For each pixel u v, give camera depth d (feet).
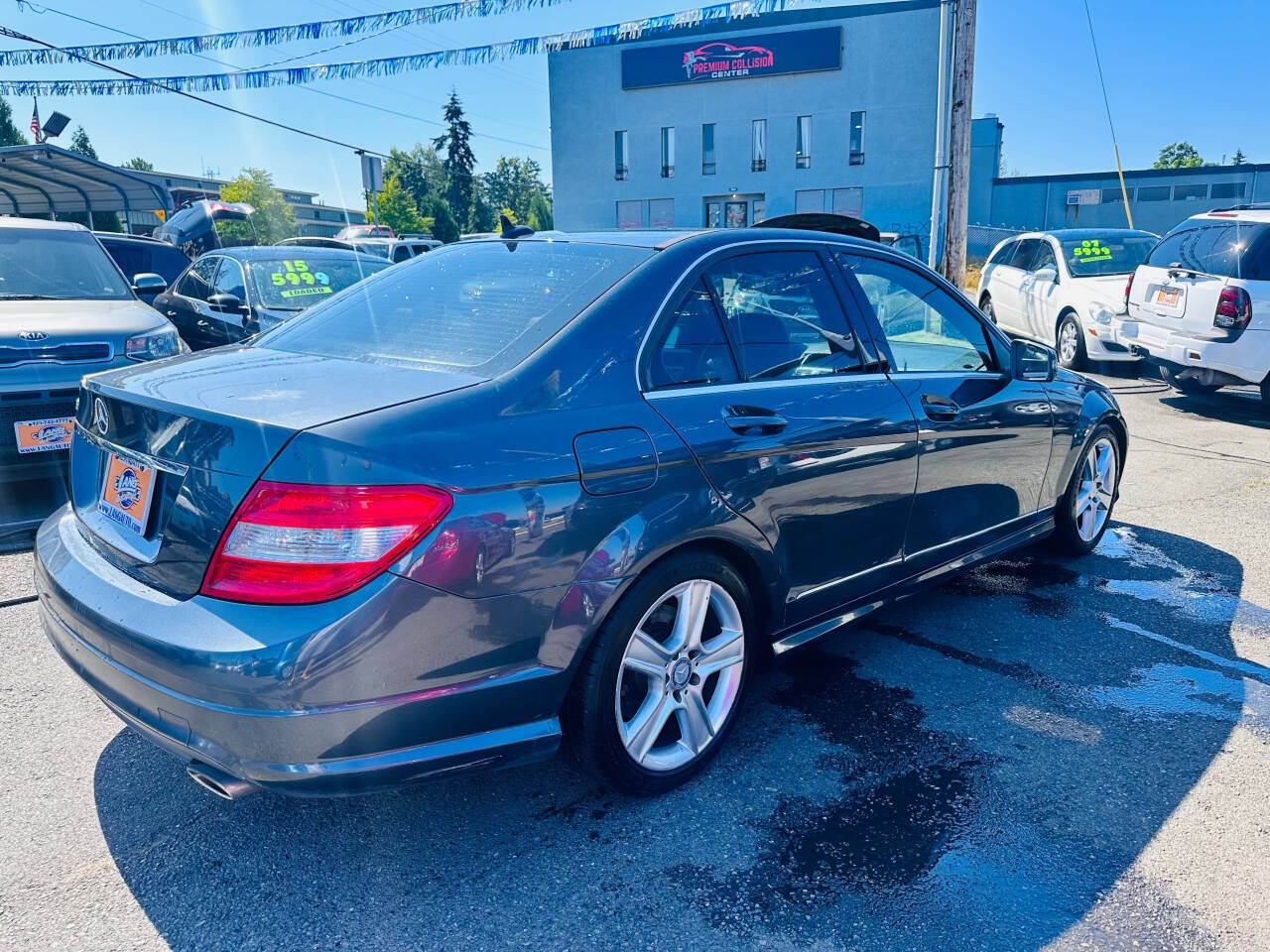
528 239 10.33
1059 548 15.51
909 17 125.08
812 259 10.44
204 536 6.73
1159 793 8.81
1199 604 13.74
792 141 132.77
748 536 8.89
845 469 9.89
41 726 10.05
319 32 32.83
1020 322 41.45
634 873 7.64
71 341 16.55
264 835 8.17
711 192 137.69
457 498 6.72
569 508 7.34
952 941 6.85
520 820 8.39
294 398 7.19
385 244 63.26
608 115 139.64
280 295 26.32
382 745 6.72
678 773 8.76
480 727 7.20
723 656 9.13
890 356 10.91
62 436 16.29
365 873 7.66
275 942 6.88
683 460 8.17
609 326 8.25
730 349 9.15
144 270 34.99
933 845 8.00
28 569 14.69
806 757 9.45
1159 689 11.01
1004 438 12.44
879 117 128.67
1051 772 9.18
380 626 6.44
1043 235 40.91
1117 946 6.81
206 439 6.86
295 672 6.26
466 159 296.51
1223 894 7.37
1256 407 30.76
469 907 7.24
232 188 203.10
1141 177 155.94
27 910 7.18
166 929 7.00
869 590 10.90
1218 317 27.09
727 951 6.77
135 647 6.77
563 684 7.58
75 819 8.38
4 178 52.06
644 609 8.07
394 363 8.18
